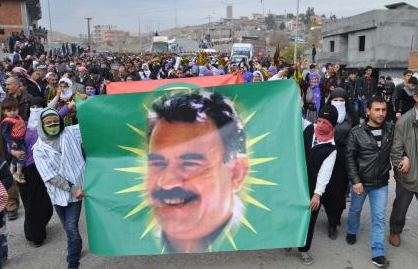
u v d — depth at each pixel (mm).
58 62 20469
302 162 4332
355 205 4965
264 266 4609
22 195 5156
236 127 4406
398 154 4504
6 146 5570
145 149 4414
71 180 4297
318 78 8227
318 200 4316
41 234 5246
